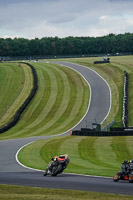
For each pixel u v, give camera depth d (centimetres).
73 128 11562
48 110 13850
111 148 7444
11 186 3269
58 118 12962
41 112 13712
